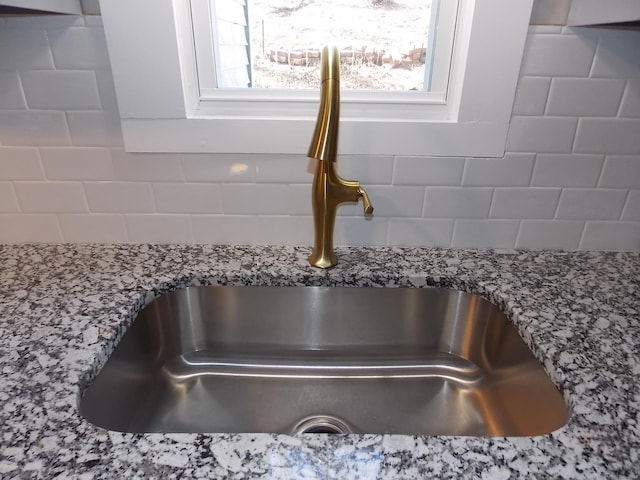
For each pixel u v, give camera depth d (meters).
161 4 0.72
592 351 0.63
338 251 0.93
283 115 0.84
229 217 0.92
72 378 0.56
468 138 0.83
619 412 0.52
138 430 0.70
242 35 0.85
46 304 0.72
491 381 0.79
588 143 0.84
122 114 0.80
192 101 0.83
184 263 0.87
